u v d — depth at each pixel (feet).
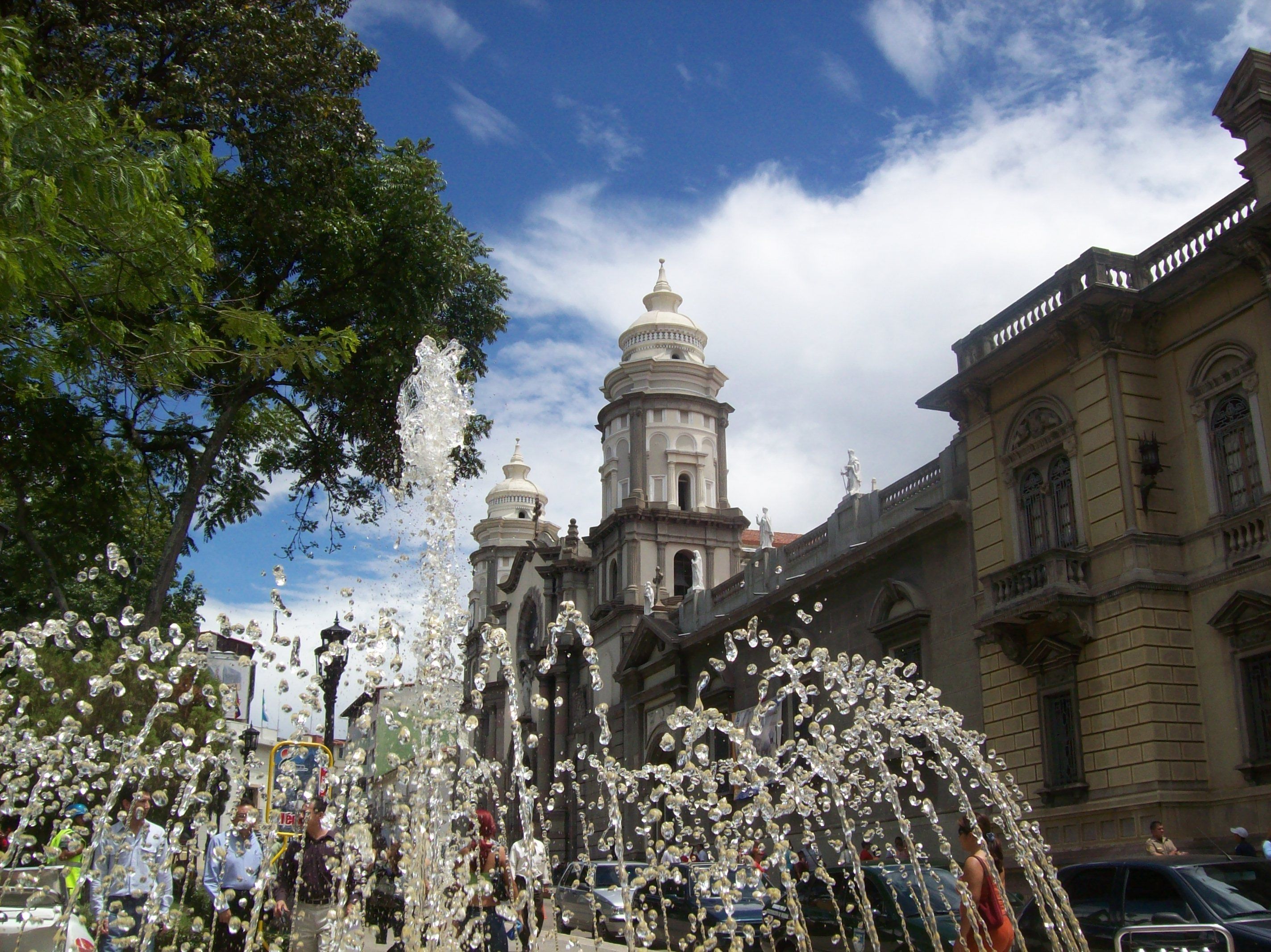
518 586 196.24
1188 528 65.00
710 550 155.74
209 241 45.85
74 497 64.28
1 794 29.12
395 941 29.96
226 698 28.78
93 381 53.01
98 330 43.34
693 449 160.97
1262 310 61.00
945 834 75.82
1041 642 69.62
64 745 29.17
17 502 59.77
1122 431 66.44
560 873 71.51
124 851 28.58
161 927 30.94
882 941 39.45
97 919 27.94
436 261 71.41
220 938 33.50
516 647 189.98
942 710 49.67
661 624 128.16
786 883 31.17
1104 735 64.95
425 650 27.20
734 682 111.65
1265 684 59.26
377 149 72.79
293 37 62.08
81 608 81.05
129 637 27.91
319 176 65.77
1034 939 35.24
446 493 32.76
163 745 28.78
